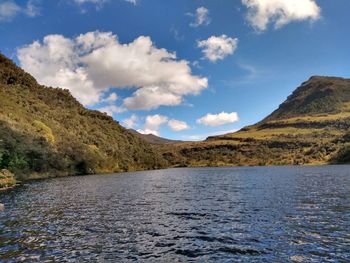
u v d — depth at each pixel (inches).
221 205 1555.1
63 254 785.6
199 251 812.0
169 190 2453.2
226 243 876.0
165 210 1433.3
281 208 1411.2
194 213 1344.7
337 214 1240.2
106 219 1222.3
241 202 1642.5
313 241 869.8
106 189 2568.9
